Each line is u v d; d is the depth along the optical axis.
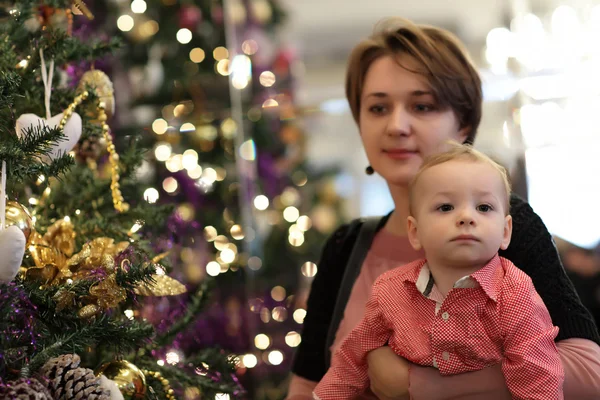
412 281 1.28
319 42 5.92
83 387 1.03
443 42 1.60
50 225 1.42
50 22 1.50
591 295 3.30
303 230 3.83
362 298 1.58
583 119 3.67
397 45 1.58
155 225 1.63
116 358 1.29
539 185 3.98
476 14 4.99
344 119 4.75
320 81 5.81
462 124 1.62
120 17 2.89
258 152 3.71
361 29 5.89
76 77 1.64
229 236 2.98
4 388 0.94
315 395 1.35
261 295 3.48
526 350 1.16
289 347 3.38
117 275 1.18
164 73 3.14
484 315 1.20
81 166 1.59
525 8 3.61
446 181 1.24
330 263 1.69
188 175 2.95
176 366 1.48
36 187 1.57
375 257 1.62
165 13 3.17
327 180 4.26
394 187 1.60
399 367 1.24
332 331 1.58
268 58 3.95
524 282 1.22
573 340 1.30
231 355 1.57
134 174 1.64
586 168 3.89
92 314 1.18
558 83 3.51
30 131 1.14
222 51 3.16
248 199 3.14
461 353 1.20
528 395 1.14
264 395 2.95
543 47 3.54
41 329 1.14
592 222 3.96
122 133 2.76
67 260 1.27
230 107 3.14
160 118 3.12
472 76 1.60
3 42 1.35
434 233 1.23
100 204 1.58
